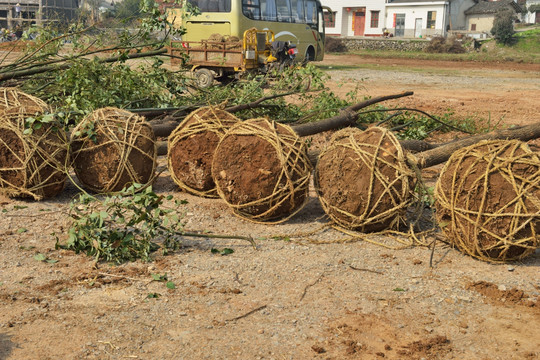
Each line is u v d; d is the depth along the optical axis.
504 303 4.91
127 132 7.36
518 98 19.42
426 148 9.41
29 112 7.11
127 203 5.66
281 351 4.09
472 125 13.06
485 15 60.50
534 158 5.60
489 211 5.57
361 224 6.34
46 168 7.06
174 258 5.63
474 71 32.44
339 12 62.53
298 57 27.17
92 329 4.31
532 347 4.25
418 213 7.07
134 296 4.84
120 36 10.26
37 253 5.63
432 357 4.08
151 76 10.86
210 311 4.62
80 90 9.76
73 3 38.69
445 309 4.77
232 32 22.31
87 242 5.72
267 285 5.11
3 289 4.88
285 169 6.50
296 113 11.80
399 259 5.79
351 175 6.25
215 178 6.78
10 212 6.74
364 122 12.46
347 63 36.81
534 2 80.81
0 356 3.95
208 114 7.52
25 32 10.64
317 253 5.88
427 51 48.62
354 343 4.21
